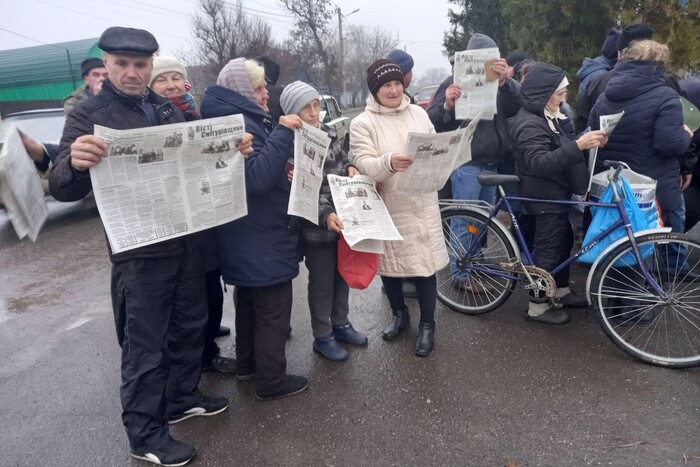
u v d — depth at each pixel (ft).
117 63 6.39
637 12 15.72
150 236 6.54
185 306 7.73
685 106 11.38
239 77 7.80
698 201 13.08
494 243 11.07
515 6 18.52
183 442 7.71
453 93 10.94
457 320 11.24
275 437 7.86
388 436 7.72
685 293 9.59
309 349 10.46
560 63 17.33
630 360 9.24
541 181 10.23
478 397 8.48
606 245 9.71
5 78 58.08
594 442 7.27
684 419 7.58
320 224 8.94
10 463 7.62
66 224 22.38
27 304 13.94
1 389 9.73
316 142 7.81
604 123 9.14
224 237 8.04
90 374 10.09
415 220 9.48
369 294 13.14
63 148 6.19
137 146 6.09
